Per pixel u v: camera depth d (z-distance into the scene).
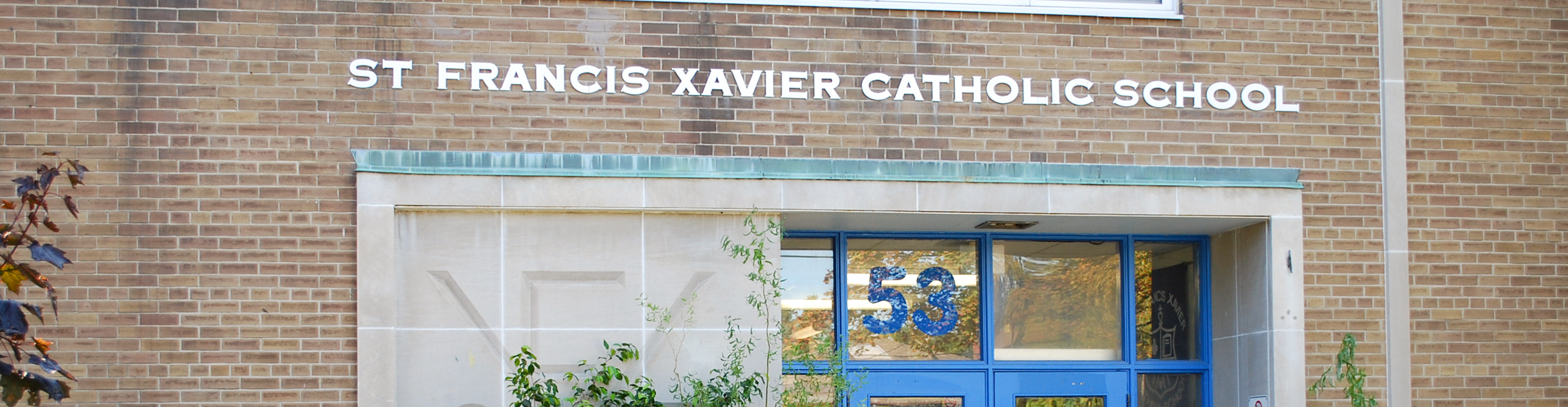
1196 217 7.34
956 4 7.36
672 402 6.94
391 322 6.74
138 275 6.70
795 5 7.24
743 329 7.01
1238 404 7.72
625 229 7.00
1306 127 7.49
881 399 7.82
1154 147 7.36
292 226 6.78
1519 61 7.70
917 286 7.99
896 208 7.10
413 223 6.88
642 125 7.06
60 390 4.69
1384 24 7.61
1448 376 7.43
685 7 7.18
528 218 6.95
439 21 7.02
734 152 7.10
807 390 7.36
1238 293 7.77
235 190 6.78
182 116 6.80
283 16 6.93
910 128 7.21
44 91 6.75
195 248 6.74
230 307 6.73
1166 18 7.45
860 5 7.29
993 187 7.18
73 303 6.66
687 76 7.12
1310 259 7.39
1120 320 8.13
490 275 6.89
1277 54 7.53
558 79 7.04
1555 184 7.64
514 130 6.97
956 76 7.29
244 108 6.84
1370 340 7.40
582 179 6.93
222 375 6.70
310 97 6.88
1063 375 8.00
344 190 6.84
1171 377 8.14
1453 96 7.62
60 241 6.67
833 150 7.15
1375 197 7.49
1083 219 7.41
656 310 6.95
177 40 6.85
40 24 6.79
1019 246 8.12
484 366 6.84
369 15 6.98
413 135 6.91
